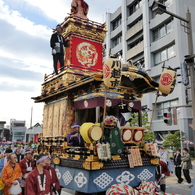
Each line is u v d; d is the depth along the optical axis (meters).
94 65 10.77
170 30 30.59
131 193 6.34
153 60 33.34
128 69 7.75
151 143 8.21
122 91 8.27
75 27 10.34
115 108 9.03
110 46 43.84
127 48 39.28
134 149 7.60
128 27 39.62
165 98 29.98
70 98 9.01
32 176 4.44
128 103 8.40
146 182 7.43
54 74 10.93
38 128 37.78
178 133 25.62
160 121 30.47
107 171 6.93
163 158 14.43
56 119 9.49
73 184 7.14
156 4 9.42
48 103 10.67
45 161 4.58
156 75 32.03
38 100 11.01
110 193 6.02
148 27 33.81
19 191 5.96
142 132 7.94
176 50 28.72
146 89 9.02
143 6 34.78
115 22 44.28
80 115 9.17
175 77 8.35
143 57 35.38
